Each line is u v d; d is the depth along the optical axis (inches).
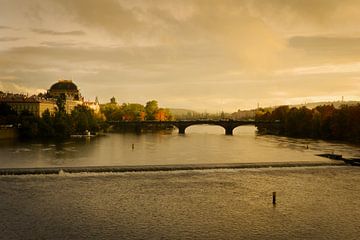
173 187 4995.1
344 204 4355.3
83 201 4311.0
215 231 3506.4
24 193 4591.5
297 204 4330.7
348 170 6373.0
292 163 6702.8
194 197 4539.9
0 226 3540.8
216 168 6314.0
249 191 4847.4
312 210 4126.5
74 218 3772.1
